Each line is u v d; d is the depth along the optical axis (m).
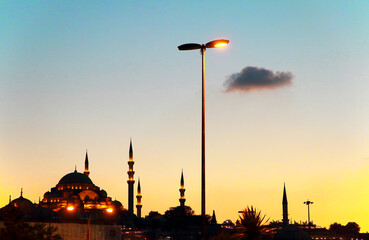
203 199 51.56
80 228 164.00
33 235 76.94
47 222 147.38
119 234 191.88
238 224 70.88
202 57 54.16
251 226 70.12
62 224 153.62
